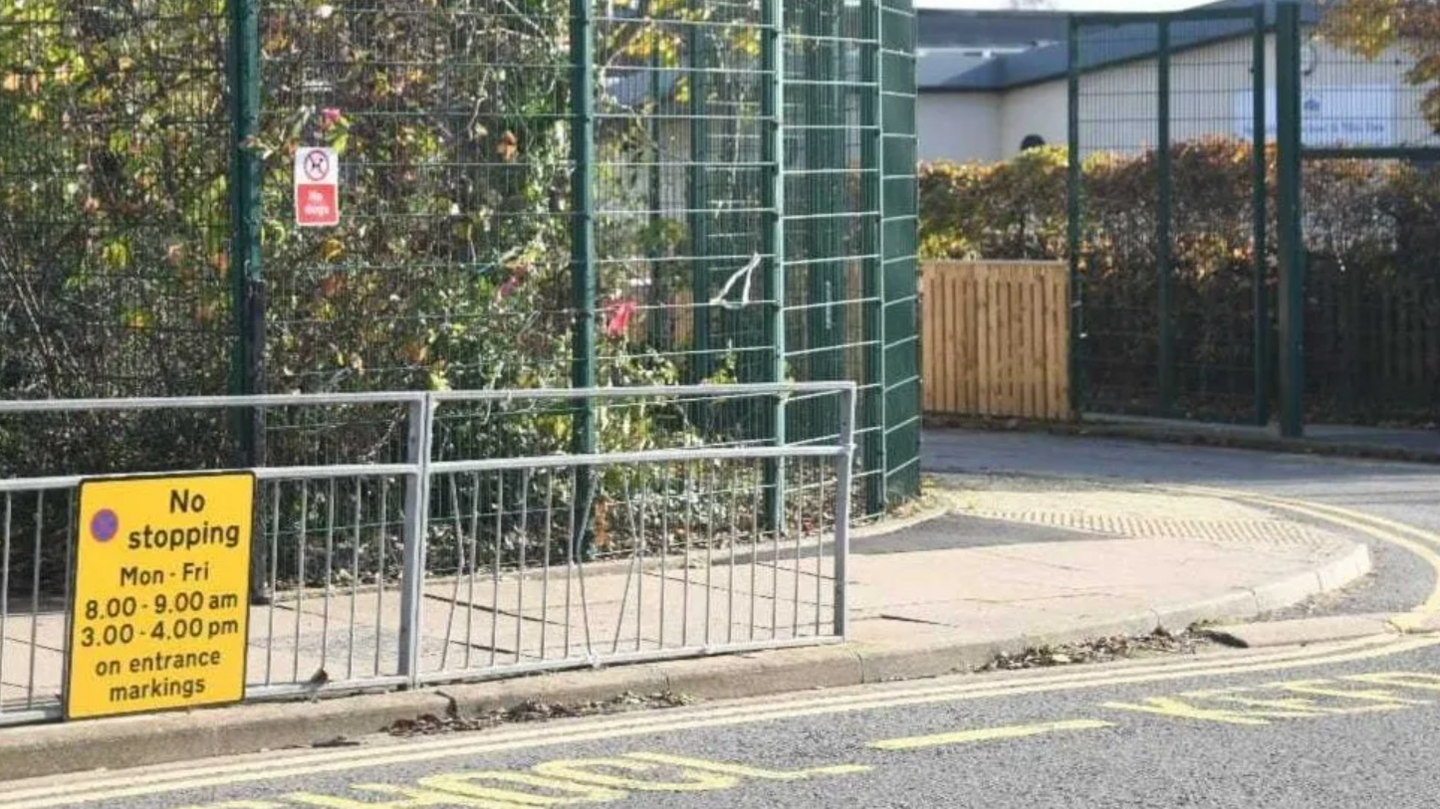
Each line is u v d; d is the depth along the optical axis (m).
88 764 7.64
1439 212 20.45
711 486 10.25
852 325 13.44
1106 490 16.27
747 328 12.53
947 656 9.57
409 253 11.27
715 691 9.00
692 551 11.26
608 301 11.95
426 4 11.23
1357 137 20.52
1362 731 8.16
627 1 11.98
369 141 11.12
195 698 8.02
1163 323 21.42
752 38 12.47
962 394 23.11
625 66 11.95
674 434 12.24
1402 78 20.42
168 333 10.96
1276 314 20.83
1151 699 8.81
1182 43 21.12
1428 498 16.25
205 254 10.84
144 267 10.98
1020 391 22.53
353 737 8.20
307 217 10.73
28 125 11.18
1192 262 21.22
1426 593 11.86
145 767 7.69
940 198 25.45
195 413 10.95
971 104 36.12
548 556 9.34
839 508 9.60
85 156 11.07
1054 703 8.73
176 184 10.88
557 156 11.69
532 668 8.84
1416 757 7.71
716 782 7.35
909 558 12.12
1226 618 10.86
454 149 11.38
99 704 7.81
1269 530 13.73
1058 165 24.03
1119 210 21.81
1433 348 20.55
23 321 11.25
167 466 11.07
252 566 8.17
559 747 7.94
